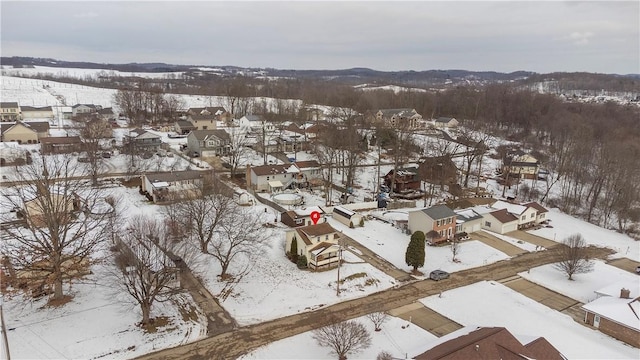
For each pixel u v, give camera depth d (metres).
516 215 69.12
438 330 39.66
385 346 36.72
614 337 39.94
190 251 46.53
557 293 48.62
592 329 41.28
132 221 54.34
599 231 71.06
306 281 47.28
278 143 103.44
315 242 50.81
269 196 74.44
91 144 79.12
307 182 82.94
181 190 63.41
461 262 55.38
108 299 40.41
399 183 82.56
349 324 35.94
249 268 49.00
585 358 36.25
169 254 41.62
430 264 54.22
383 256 55.31
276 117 137.50
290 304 42.94
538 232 68.62
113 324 37.19
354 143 85.88
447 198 80.81
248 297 43.47
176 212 53.97
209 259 49.97
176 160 90.75
